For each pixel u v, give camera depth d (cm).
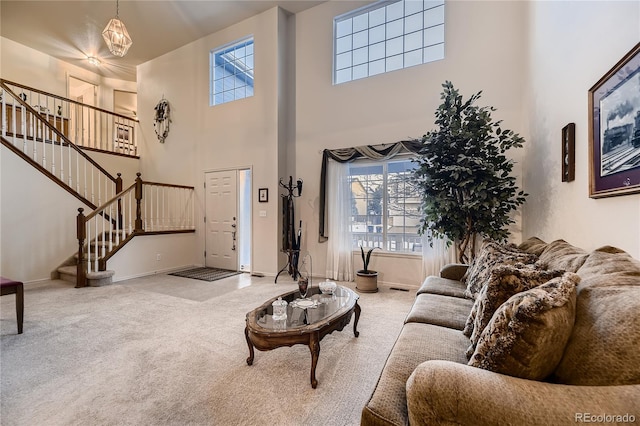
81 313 321
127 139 756
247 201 577
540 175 301
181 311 329
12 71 614
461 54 406
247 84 572
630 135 148
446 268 301
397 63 466
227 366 212
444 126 319
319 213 504
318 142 509
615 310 97
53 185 478
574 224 222
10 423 156
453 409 92
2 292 258
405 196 448
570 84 228
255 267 539
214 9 521
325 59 506
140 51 654
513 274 134
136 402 172
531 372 98
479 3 397
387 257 456
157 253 542
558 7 253
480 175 302
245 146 554
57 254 481
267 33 526
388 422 103
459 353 145
